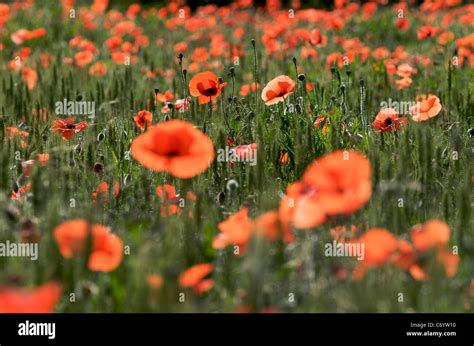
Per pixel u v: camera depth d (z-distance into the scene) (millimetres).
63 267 3807
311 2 28125
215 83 7141
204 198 4809
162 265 3574
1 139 6941
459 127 7312
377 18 21828
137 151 4445
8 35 19719
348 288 3623
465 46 13414
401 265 3705
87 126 7074
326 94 9031
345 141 6871
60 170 5441
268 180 5508
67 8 23453
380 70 11797
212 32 19656
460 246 4480
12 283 3652
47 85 9859
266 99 7082
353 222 4527
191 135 4480
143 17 25141
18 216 4461
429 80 11133
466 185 5023
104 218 5059
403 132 5984
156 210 4957
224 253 4176
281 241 4145
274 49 12992
